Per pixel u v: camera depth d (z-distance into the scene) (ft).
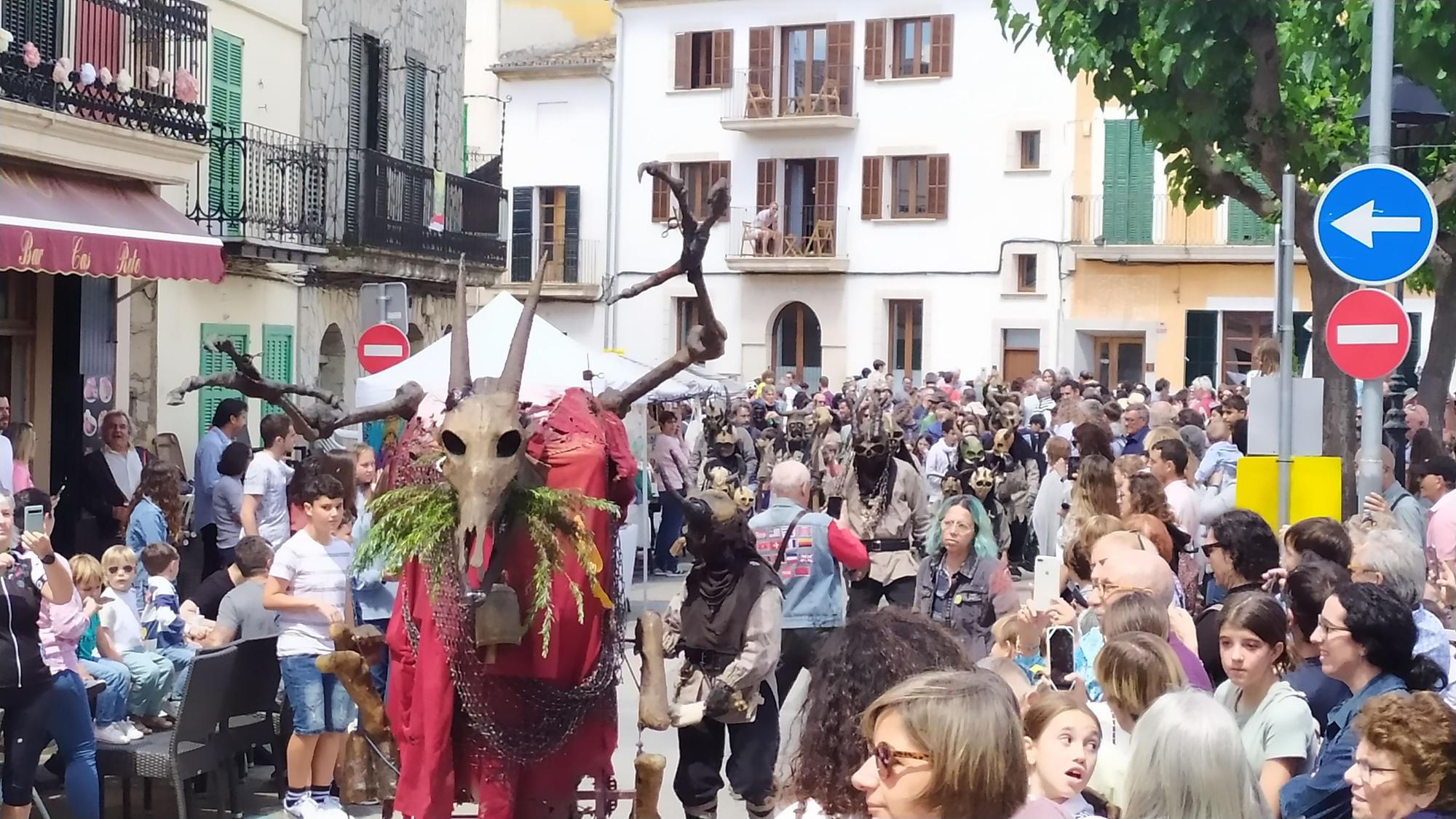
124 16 50.96
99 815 27.71
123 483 46.57
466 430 17.62
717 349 20.49
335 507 29.48
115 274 46.70
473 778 19.16
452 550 18.37
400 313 51.29
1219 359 116.67
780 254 127.54
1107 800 17.87
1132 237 117.91
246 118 63.57
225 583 36.42
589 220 134.62
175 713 31.12
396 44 77.36
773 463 68.18
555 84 135.03
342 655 21.03
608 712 19.92
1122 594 20.84
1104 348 120.57
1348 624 18.90
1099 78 48.70
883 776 12.09
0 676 26.07
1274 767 18.56
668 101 131.44
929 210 124.06
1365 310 31.09
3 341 50.34
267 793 32.30
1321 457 32.63
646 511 55.42
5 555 25.23
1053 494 43.14
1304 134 47.80
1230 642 19.29
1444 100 44.75
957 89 122.72
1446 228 49.73
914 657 14.10
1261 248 113.80
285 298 67.46
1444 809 15.69
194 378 19.33
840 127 125.29
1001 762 11.88
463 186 81.05
